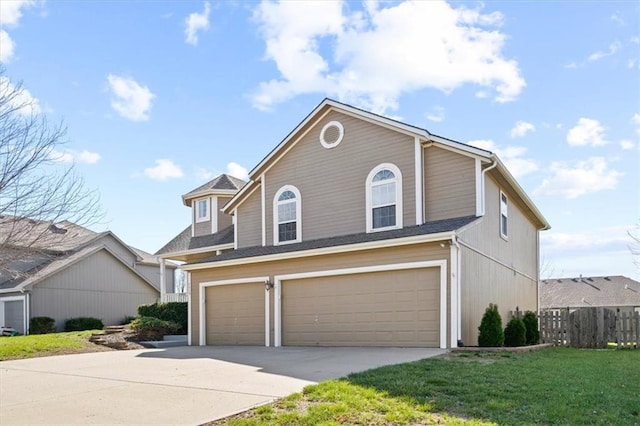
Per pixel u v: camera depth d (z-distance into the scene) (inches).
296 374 336.5
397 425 207.0
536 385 282.7
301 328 584.1
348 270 548.7
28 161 400.8
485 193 580.7
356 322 540.1
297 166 677.3
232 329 650.8
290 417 221.5
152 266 1334.9
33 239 409.7
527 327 569.0
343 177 632.4
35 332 965.2
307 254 572.4
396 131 595.5
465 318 498.6
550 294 1636.3
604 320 579.5
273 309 606.9
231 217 909.8
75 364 436.8
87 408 258.8
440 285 486.6
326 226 637.9
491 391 264.1
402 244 506.0
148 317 717.3
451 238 478.9
